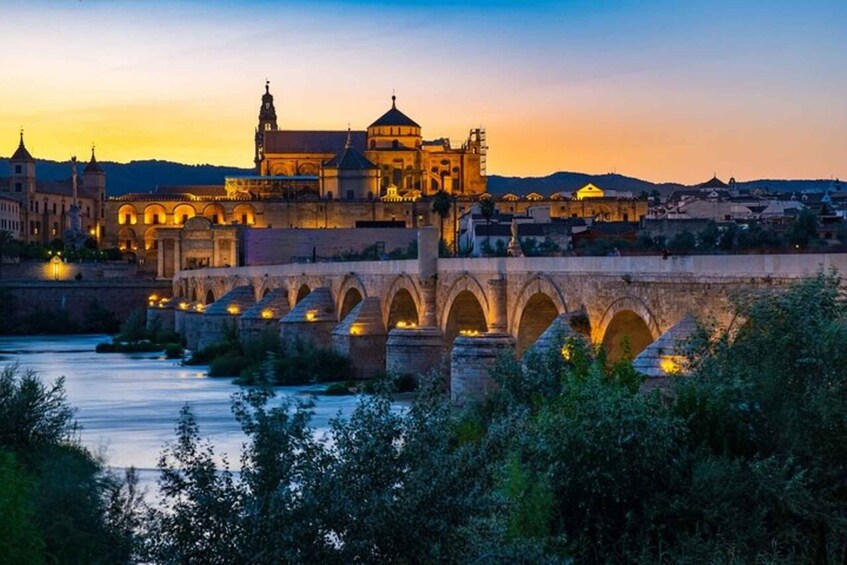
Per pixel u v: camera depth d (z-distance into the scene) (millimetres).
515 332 91938
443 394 34094
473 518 32188
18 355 179250
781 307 45969
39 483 42469
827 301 46000
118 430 87062
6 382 59031
